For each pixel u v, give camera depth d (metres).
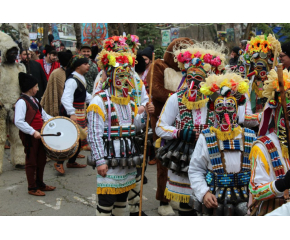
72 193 4.81
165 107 3.32
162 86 4.14
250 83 4.14
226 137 2.57
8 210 4.22
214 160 2.58
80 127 5.37
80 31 10.29
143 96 3.95
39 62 7.50
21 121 4.54
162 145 3.47
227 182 2.57
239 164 2.59
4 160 6.39
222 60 3.25
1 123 5.47
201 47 3.29
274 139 2.27
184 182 3.21
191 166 2.68
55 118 4.75
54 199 4.60
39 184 4.83
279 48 3.95
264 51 3.94
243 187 2.59
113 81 3.25
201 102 3.14
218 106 2.58
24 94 4.74
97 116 3.17
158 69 4.17
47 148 4.55
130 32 11.90
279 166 2.20
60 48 12.52
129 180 3.30
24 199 4.57
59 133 4.67
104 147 3.21
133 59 3.38
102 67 3.31
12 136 5.78
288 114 2.21
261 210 2.33
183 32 12.55
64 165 6.15
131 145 3.29
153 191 4.92
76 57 5.62
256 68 4.05
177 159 3.12
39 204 4.42
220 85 2.59
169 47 4.09
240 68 4.30
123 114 3.30
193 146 3.16
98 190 3.21
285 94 2.20
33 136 4.62
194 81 3.16
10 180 5.30
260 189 2.21
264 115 2.33
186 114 3.20
